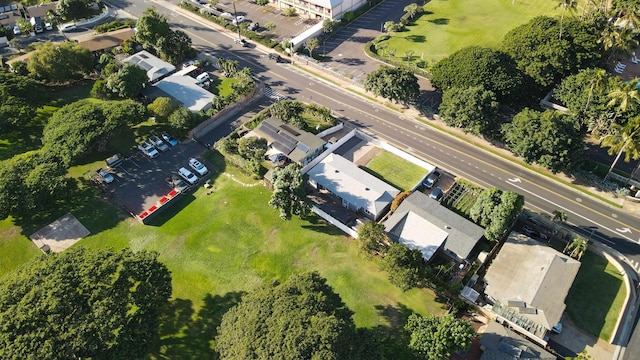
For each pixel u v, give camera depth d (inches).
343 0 7071.9
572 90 5049.2
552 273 3592.5
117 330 3171.8
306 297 3048.7
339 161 4736.7
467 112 4808.1
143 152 5064.0
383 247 3821.4
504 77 5123.0
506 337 3280.0
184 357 3353.8
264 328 2876.5
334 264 3954.2
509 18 7150.6
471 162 4899.1
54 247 4148.6
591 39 5452.8
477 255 3978.8
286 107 5226.4
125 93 5482.3
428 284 3671.3
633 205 4362.7
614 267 3855.8
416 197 4330.7
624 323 3508.9
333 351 2706.7
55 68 5753.0
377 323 3516.2
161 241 4195.4
